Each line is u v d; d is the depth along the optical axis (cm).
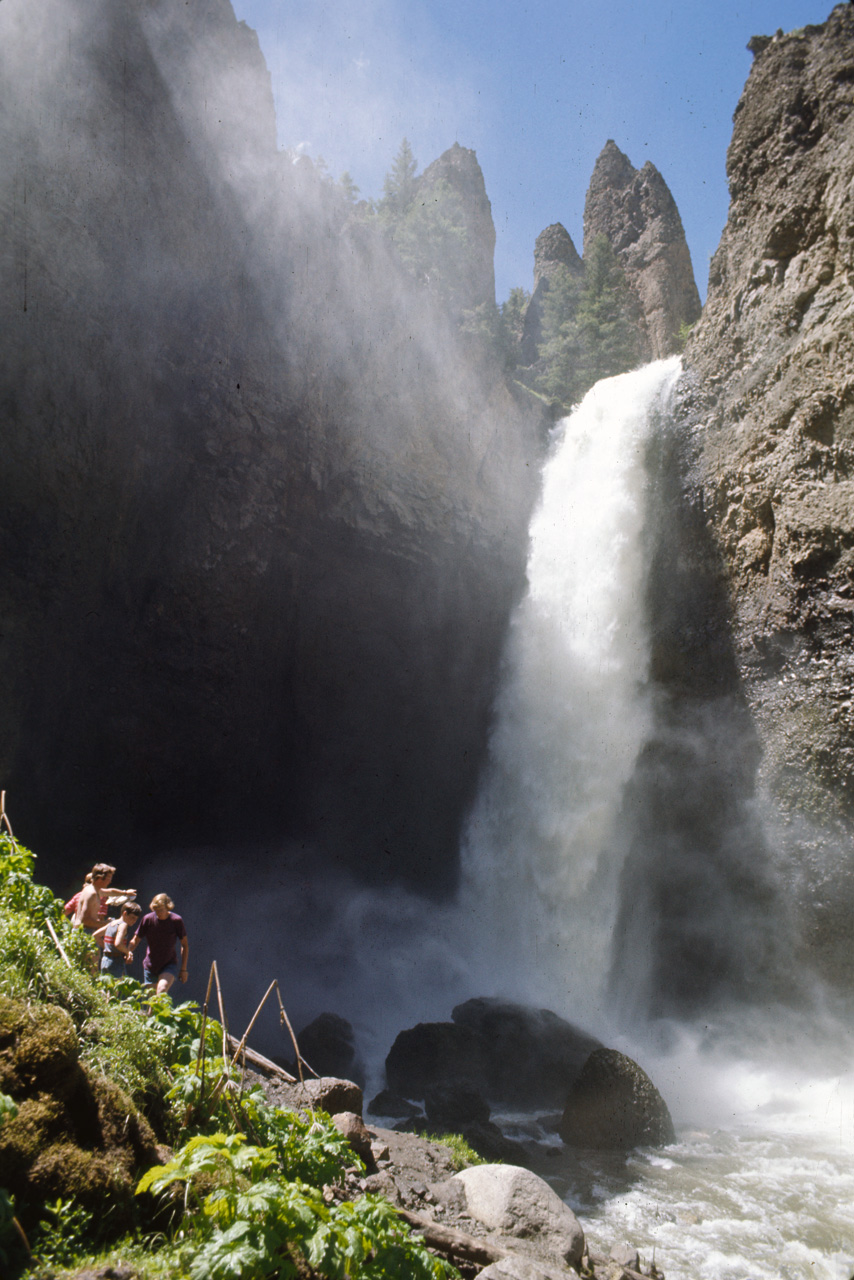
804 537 1772
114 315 2225
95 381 2173
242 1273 362
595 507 2725
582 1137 1239
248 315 2542
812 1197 1034
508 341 4175
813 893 1777
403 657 2978
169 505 2381
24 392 2025
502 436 3156
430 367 3027
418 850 2991
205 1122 535
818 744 1772
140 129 2348
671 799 2211
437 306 3212
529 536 3055
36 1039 424
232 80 2698
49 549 2111
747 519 2027
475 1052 1544
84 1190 394
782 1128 1401
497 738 2906
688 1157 1195
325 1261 368
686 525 2309
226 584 2509
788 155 2080
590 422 2864
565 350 4184
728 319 2241
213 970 594
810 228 1983
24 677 2088
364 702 2923
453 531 2983
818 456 1800
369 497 2789
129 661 2358
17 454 2016
